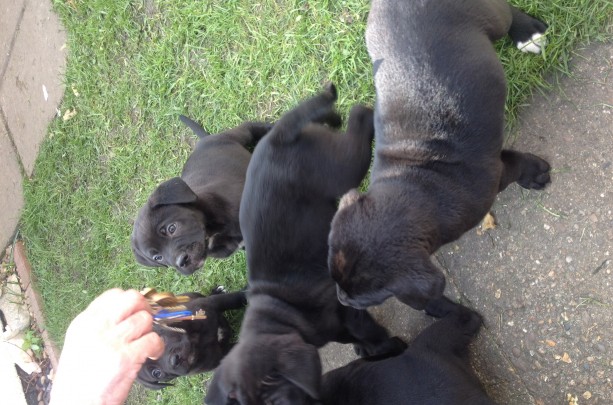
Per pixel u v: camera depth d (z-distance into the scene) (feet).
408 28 2.12
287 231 2.56
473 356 2.70
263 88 3.44
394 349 2.74
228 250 3.46
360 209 2.01
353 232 1.96
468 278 2.75
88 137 4.42
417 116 2.12
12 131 5.17
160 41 3.92
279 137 2.54
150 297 2.53
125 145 4.18
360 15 3.03
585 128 2.43
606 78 2.38
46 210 4.78
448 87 2.05
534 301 2.54
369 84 3.03
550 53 2.48
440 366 2.37
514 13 2.50
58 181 4.68
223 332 3.56
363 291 1.91
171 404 3.96
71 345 1.93
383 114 2.22
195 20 3.70
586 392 2.40
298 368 2.11
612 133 2.36
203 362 3.35
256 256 2.62
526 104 2.58
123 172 4.16
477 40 2.10
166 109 3.89
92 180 4.43
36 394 4.88
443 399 2.28
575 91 2.46
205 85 3.67
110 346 1.88
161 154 3.93
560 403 2.47
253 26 3.44
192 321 3.31
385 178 2.15
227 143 3.47
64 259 4.66
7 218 5.23
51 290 4.76
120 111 4.16
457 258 2.78
